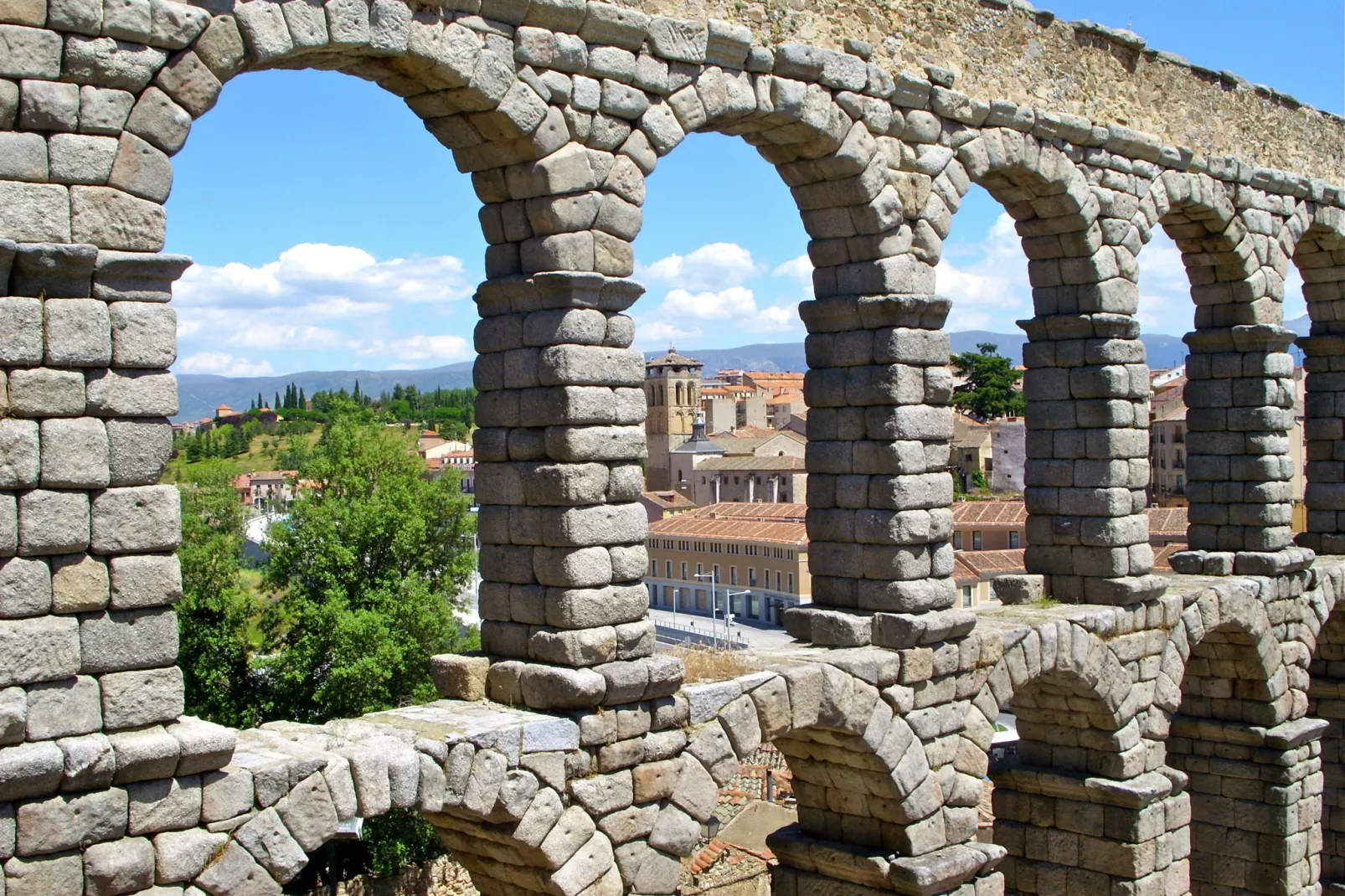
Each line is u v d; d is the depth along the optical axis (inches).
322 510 2180.1
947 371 1101.7
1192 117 1384.1
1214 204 1405.0
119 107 689.6
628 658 887.1
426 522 2266.2
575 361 865.5
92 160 681.0
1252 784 1531.7
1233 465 1501.0
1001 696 1142.3
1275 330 1457.9
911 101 1087.0
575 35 880.3
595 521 874.8
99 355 680.4
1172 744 1589.6
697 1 944.3
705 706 940.0
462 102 848.9
